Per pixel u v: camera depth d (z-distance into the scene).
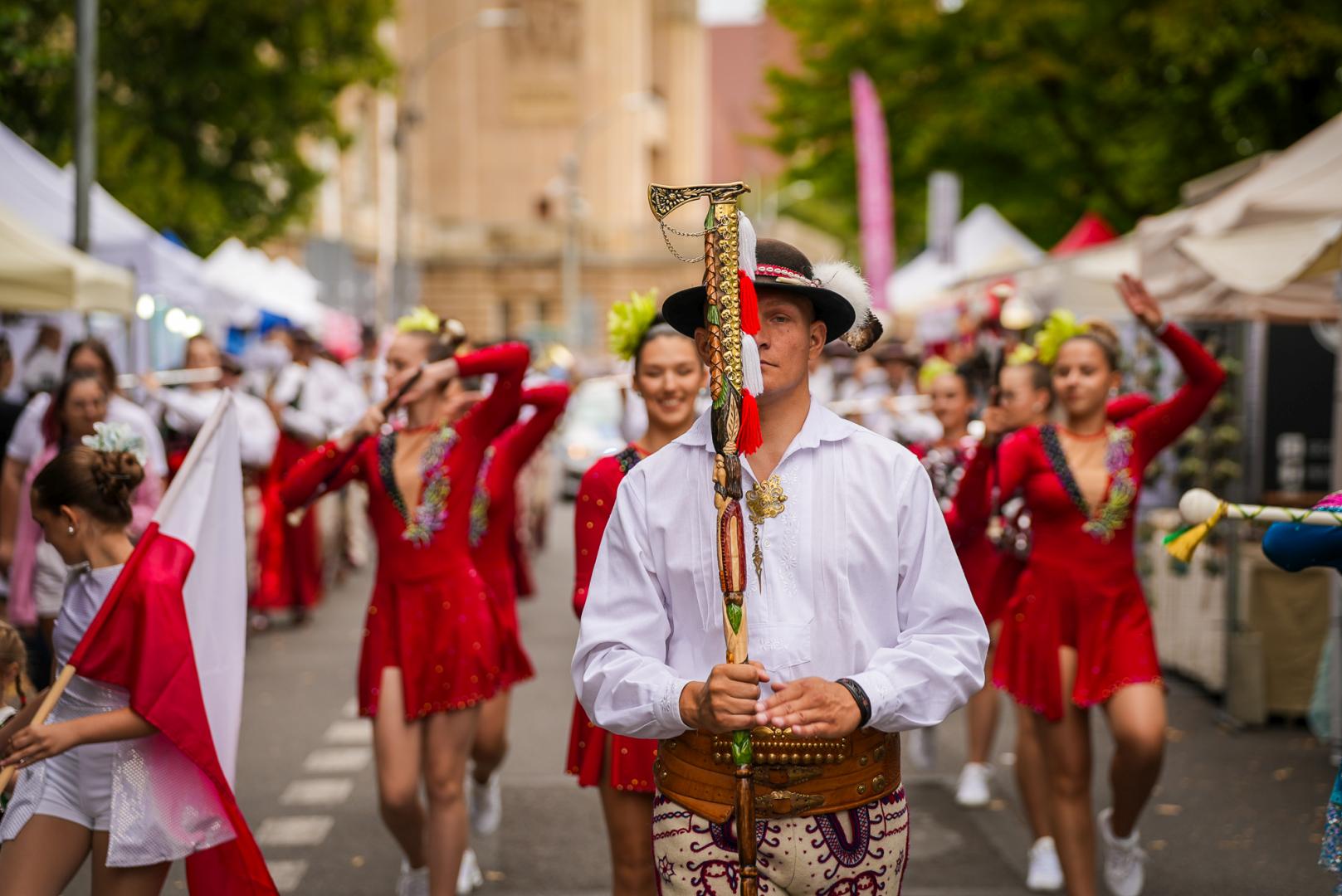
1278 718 9.52
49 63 16.81
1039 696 5.64
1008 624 5.80
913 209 26.69
